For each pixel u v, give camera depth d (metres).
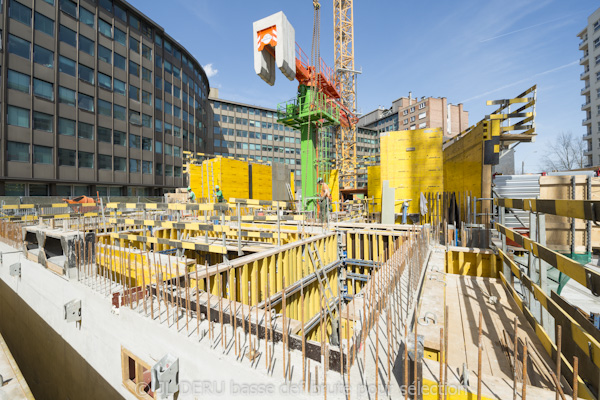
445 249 7.39
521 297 4.72
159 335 3.28
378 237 9.18
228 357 2.66
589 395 2.15
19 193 26.03
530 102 8.63
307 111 16.02
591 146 55.12
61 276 5.29
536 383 2.54
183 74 46.69
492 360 3.02
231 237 8.36
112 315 3.98
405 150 14.30
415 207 14.04
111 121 33.81
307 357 2.64
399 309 3.17
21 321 6.97
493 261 6.77
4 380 3.84
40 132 27.20
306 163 16.83
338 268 9.28
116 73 34.69
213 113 65.19
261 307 5.45
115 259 5.67
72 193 30.30
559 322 2.71
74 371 4.88
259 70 11.13
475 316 4.21
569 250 5.29
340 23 44.25
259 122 71.31
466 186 10.81
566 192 5.18
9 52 25.31
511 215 7.98
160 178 40.50
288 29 11.13
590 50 54.16
